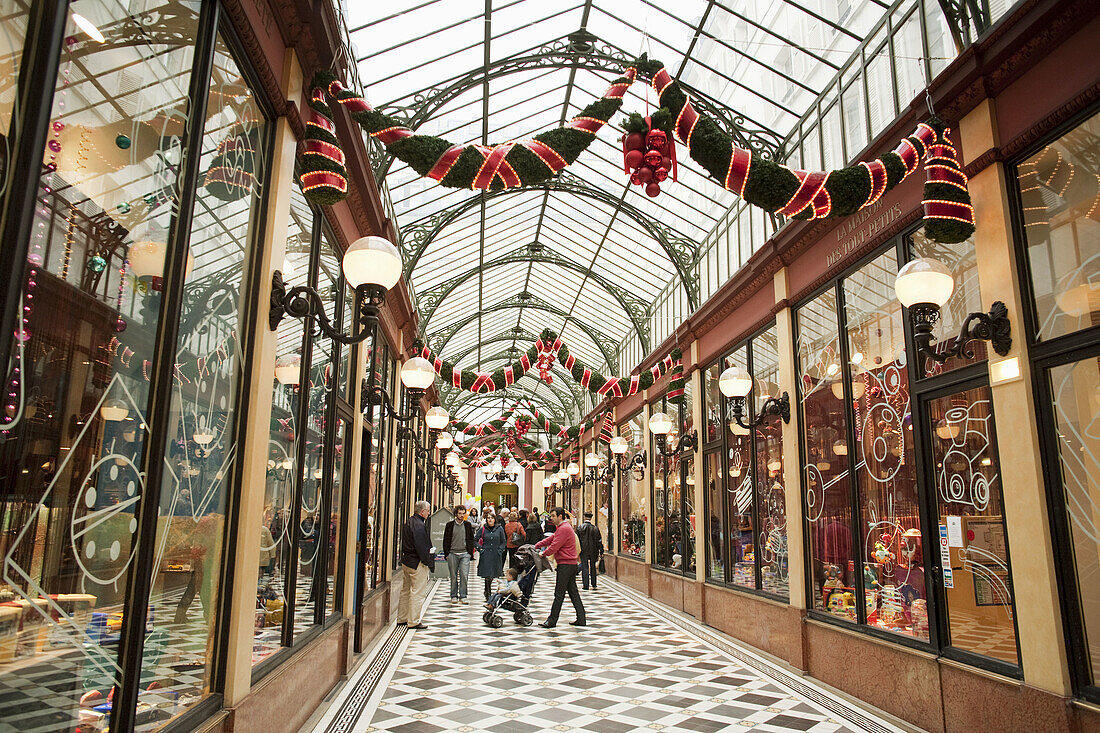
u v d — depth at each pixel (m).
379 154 7.39
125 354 2.37
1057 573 3.89
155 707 2.61
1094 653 3.70
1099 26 3.74
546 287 17.75
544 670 6.84
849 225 6.46
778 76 7.55
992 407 4.46
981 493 4.56
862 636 5.80
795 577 7.14
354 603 7.27
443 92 8.00
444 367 9.81
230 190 3.25
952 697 4.62
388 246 3.78
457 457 18.66
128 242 2.36
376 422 8.84
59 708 2.02
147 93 2.43
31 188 1.79
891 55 6.03
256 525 3.56
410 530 9.59
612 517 17.81
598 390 10.14
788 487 7.43
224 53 3.11
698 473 10.72
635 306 15.78
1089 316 3.78
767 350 8.41
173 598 2.76
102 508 2.23
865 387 6.12
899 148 4.30
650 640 8.67
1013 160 4.38
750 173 4.15
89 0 2.07
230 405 3.38
